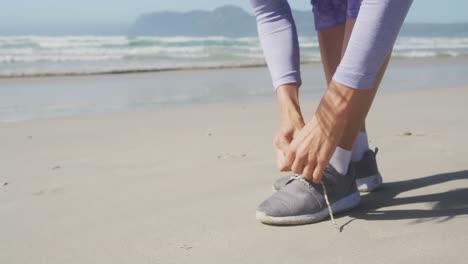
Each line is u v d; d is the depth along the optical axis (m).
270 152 2.89
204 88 7.31
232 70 10.38
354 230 1.60
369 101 1.67
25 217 1.87
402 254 1.39
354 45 1.47
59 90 7.07
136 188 2.20
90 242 1.60
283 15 1.83
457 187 1.99
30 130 4.00
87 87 7.42
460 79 8.42
